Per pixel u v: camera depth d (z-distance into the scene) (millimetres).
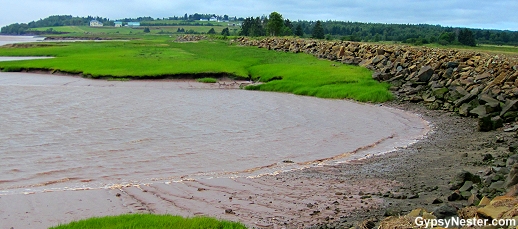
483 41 87562
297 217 11484
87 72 46250
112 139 20875
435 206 11547
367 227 10078
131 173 15719
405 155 18812
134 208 12086
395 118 28062
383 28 149500
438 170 15969
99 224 9938
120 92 37188
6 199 12617
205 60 55594
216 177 15297
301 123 25906
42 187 13969
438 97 31703
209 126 24406
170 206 12289
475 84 30656
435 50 41719
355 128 24828
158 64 51188
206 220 10297
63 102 31125
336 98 35938
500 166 15102
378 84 38469
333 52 54875
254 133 22984
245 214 11727
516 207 8500
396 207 11688
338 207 12219
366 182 14766
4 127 22656
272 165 17188
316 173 16000
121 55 61812
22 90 35969
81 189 13711
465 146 19984
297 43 63750
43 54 68625
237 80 46031
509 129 22547
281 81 41781
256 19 128875
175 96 35906
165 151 18953
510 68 29719
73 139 20641
